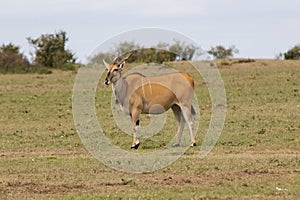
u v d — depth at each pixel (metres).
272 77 56.47
